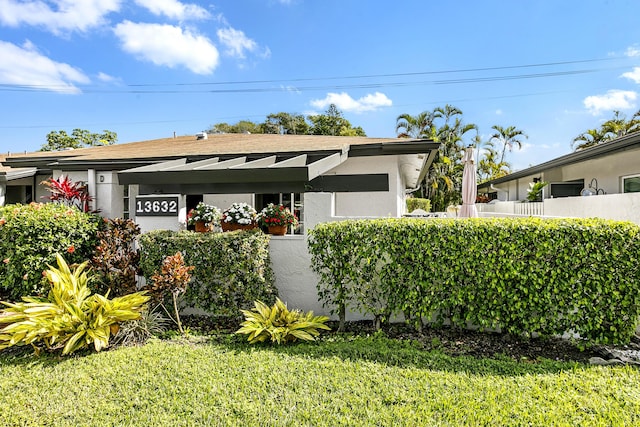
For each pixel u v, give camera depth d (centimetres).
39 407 412
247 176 844
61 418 392
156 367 506
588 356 575
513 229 598
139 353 557
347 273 690
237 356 544
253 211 865
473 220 644
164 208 902
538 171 2075
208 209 871
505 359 554
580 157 1507
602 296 573
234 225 844
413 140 1242
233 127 5478
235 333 632
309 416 389
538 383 457
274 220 812
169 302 750
